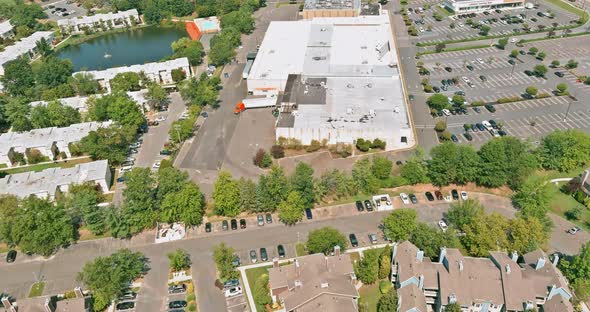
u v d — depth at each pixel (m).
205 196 188.62
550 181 188.12
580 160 194.00
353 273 144.75
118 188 196.75
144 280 154.75
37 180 193.50
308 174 179.88
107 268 145.75
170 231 172.62
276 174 177.50
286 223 175.00
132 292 150.00
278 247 163.25
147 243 169.00
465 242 157.88
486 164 182.25
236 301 146.25
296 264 141.75
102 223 172.50
